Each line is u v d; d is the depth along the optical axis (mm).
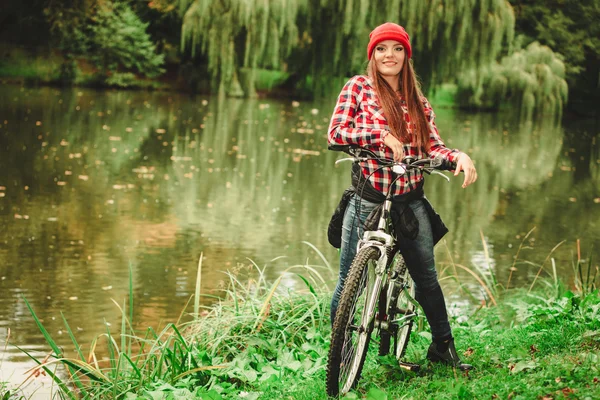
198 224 10719
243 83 33375
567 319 4438
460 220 12133
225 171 15617
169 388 3963
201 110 27375
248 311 5129
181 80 35219
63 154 16406
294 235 10242
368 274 3387
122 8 34688
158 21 36844
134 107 26844
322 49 28875
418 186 3484
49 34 33625
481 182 16438
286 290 5680
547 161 20688
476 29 27109
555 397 2939
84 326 6434
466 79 31594
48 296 7230
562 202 14516
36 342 6008
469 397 3102
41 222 10359
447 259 9273
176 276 8055
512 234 11242
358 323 3605
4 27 33656
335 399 3254
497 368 3641
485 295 7320
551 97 33781
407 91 3488
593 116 38375
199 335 4906
